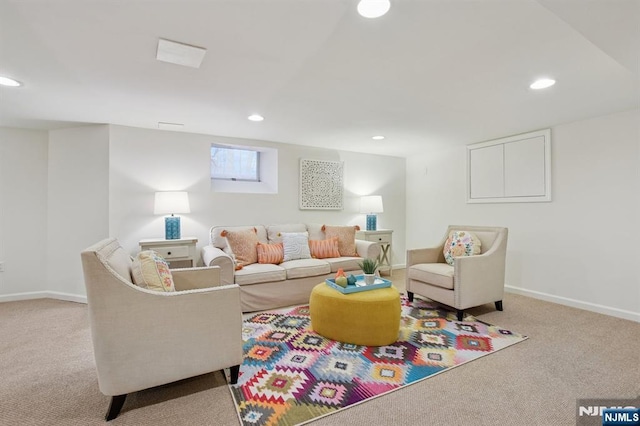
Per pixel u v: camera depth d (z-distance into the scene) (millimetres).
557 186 3342
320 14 1402
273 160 4219
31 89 2295
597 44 1508
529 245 3588
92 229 3365
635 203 2805
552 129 3381
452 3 1325
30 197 3506
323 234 4008
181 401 1642
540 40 1639
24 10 1357
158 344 1577
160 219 3537
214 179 4043
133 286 1533
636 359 2072
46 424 1475
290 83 2205
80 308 3184
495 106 2723
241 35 1580
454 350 2213
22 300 3469
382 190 5129
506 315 2949
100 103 2617
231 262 2906
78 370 1963
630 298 2830
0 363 2047
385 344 2291
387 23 1476
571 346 2271
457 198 4469
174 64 1902
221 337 1728
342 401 1639
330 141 4141
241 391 1729
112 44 1661
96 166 3342
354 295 2385
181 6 1339
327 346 2279
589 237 3098
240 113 2916
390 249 4738
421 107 2748
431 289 3070
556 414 1533
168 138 3570
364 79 2139
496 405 1604
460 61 1878
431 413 1545
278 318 2863
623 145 2869
